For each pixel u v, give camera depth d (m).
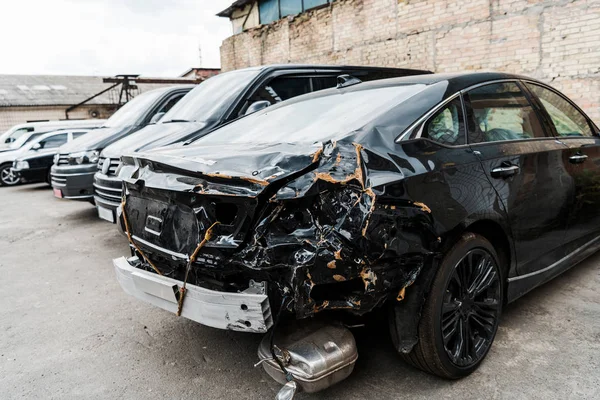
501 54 7.75
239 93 5.28
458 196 2.26
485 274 2.51
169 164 2.24
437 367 2.29
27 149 11.48
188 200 2.16
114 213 5.10
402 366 2.57
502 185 2.55
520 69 7.54
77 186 6.05
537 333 2.85
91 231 6.41
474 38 8.11
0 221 7.52
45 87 28.94
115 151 5.21
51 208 8.62
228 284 2.07
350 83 3.35
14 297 3.96
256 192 1.90
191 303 2.13
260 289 1.96
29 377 2.64
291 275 1.86
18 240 6.09
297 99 3.42
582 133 3.66
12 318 3.50
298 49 11.92
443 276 2.23
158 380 2.56
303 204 1.90
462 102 2.66
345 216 1.88
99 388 2.50
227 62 14.77
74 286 4.17
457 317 2.37
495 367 2.51
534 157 2.85
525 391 2.28
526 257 2.84
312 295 1.93
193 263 2.11
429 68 8.94
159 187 2.28
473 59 8.18
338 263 1.85
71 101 27.69
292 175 1.92
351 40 10.45
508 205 2.59
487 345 2.54
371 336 2.90
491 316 2.58
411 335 2.20
